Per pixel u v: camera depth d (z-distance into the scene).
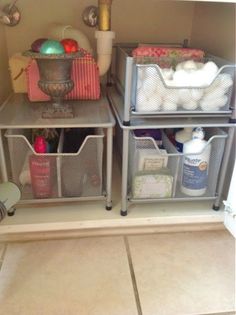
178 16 1.09
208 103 0.73
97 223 0.81
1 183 0.76
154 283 0.72
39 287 0.70
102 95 0.97
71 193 0.82
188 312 0.65
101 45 0.90
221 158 0.80
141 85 0.69
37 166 0.77
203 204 0.88
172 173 0.83
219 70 0.70
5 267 0.75
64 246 0.82
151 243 0.84
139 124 0.73
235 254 0.81
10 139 0.75
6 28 1.03
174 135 0.86
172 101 0.72
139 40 1.11
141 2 1.06
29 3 1.01
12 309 0.64
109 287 0.70
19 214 0.82
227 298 0.69
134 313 0.64
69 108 0.80
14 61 0.91
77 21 1.05
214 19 0.92
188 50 0.85
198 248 0.83
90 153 0.79
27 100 0.90
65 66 0.75
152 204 0.88
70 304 0.66
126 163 0.76
